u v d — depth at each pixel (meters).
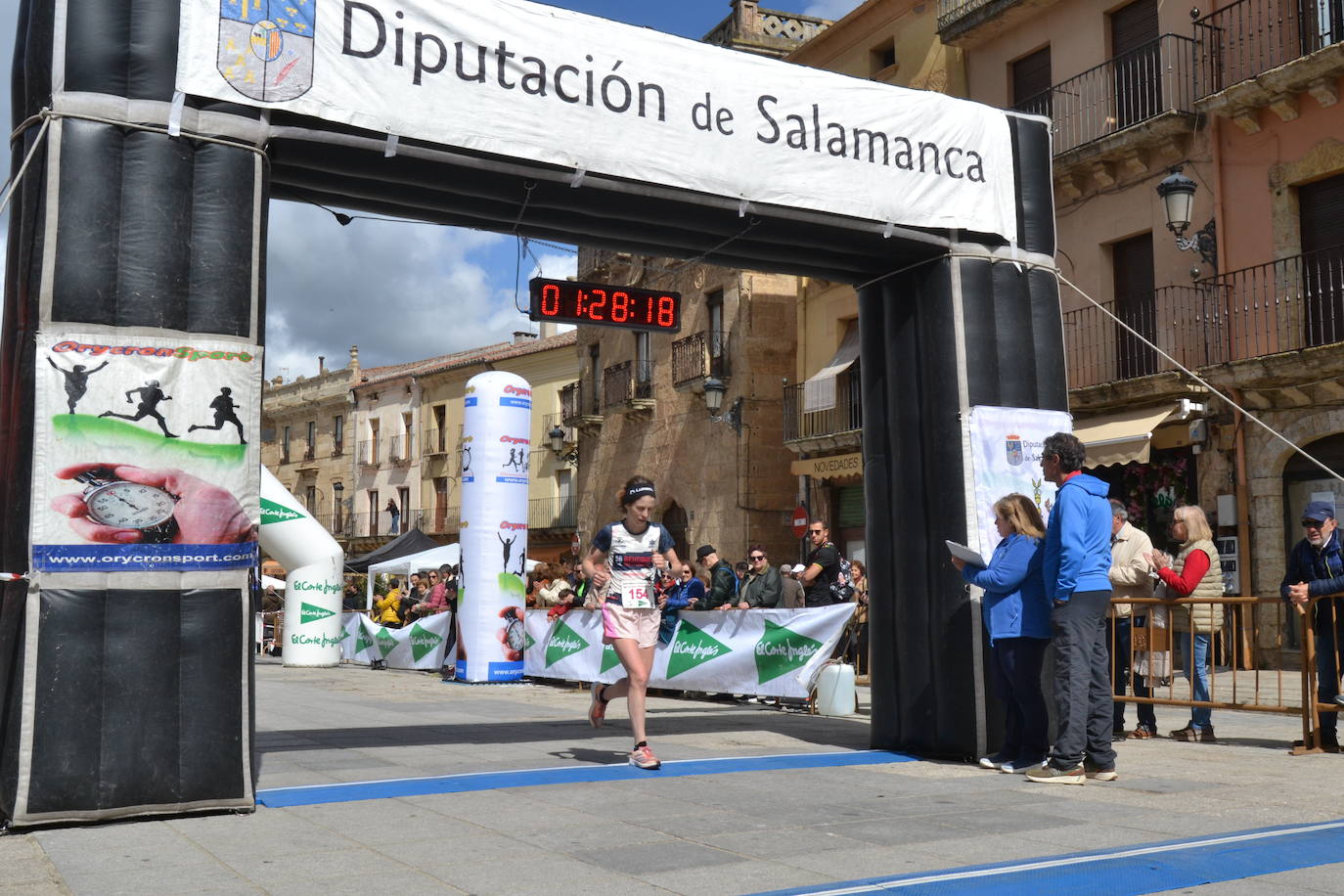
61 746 5.10
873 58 23.52
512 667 15.19
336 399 53.94
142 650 5.31
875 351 8.18
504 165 6.38
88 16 5.46
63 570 5.21
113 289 5.41
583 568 7.02
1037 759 6.79
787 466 25.02
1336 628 7.69
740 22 26.30
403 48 6.11
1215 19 16.81
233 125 5.70
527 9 6.49
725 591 12.52
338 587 20.23
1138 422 16.62
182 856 4.52
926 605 7.60
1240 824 5.05
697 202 6.94
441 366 47.22
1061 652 6.37
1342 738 8.38
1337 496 14.76
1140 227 17.67
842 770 6.81
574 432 39.78
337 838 4.82
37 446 5.21
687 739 8.38
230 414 5.60
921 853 4.49
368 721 9.79
